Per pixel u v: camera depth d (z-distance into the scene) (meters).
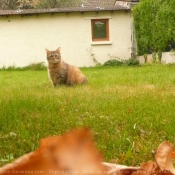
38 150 0.35
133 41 21.22
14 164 0.35
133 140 3.50
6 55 20.77
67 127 4.05
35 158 0.34
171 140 3.46
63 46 20.95
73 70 10.69
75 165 0.34
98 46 21.08
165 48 18.97
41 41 20.88
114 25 21.16
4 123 4.17
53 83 10.69
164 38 18.56
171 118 4.42
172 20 18.09
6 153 3.09
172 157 0.58
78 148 0.35
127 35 21.25
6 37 20.73
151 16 19.33
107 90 8.06
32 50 20.84
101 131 3.89
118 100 6.20
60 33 20.91
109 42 21.08
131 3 21.61
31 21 20.78
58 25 20.86
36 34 20.81
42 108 5.43
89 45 21.03
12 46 20.78
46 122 4.32
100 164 0.35
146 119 4.40
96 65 20.98
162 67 16.22
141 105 5.50
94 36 21.19
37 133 3.74
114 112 4.95
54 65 10.47
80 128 0.35
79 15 20.91
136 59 21.02
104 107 5.44
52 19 20.83
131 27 21.23
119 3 23.78
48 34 20.86
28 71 19.16
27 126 4.06
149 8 19.39
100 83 10.39
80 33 21.00
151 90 7.80
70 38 20.94
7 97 6.79
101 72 15.35
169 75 11.91
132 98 6.40
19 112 4.98
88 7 21.27
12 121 4.30
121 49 21.25
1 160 2.76
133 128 3.96
